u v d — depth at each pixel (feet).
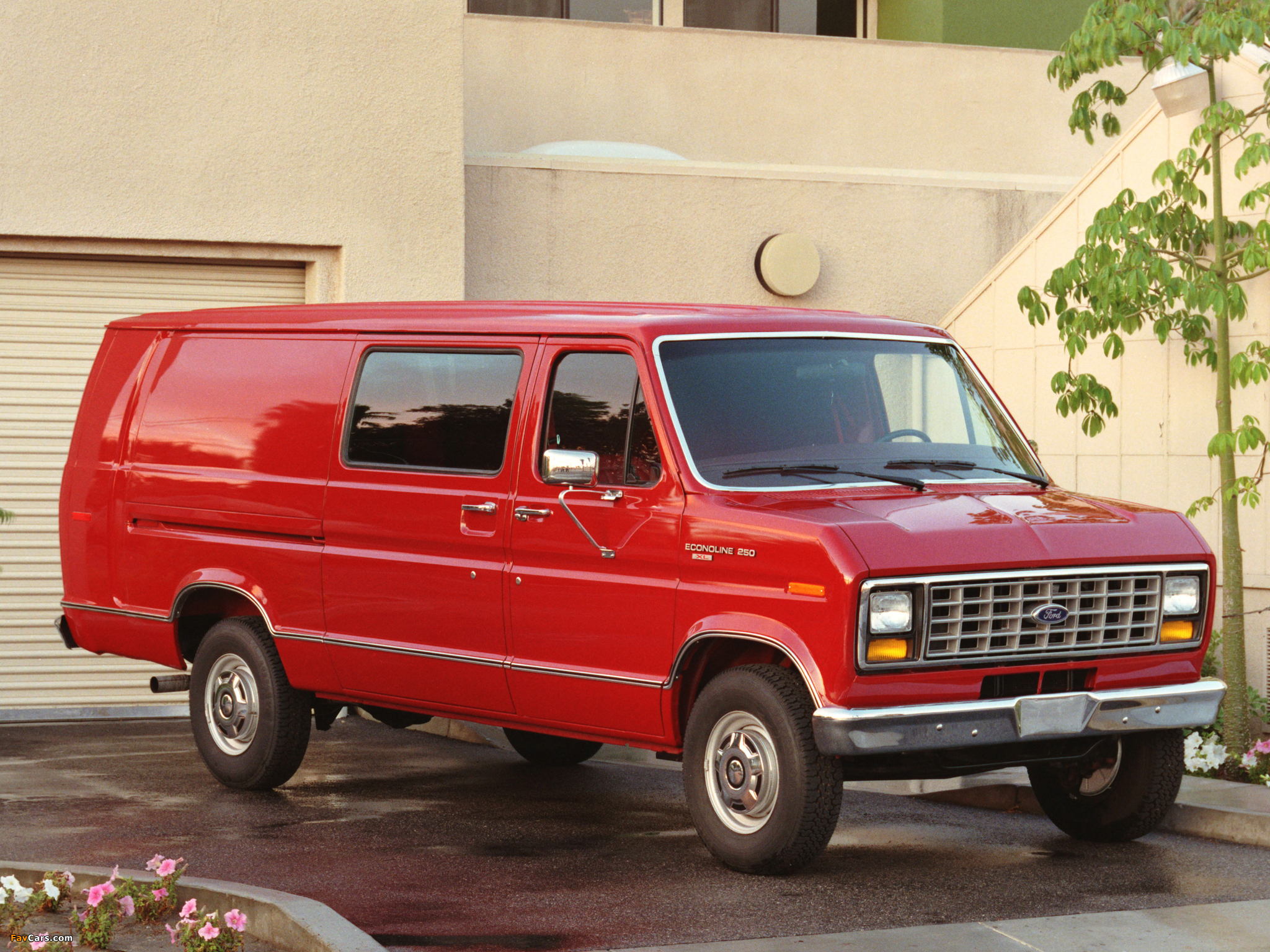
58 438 43.06
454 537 27.20
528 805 30.89
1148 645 24.63
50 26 41.73
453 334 28.19
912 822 29.40
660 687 24.41
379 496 28.40
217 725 31.96
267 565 30.35
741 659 24.73
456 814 29.76
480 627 26.94
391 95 44.01
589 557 25.40
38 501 42.96
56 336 43.01
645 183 47.29
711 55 54.13
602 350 26.00
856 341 27.04
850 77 55.01
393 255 44.04
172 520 32.04
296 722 30.99
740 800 23.88
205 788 32.40
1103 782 26.89
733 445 24.91
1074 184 50.72
